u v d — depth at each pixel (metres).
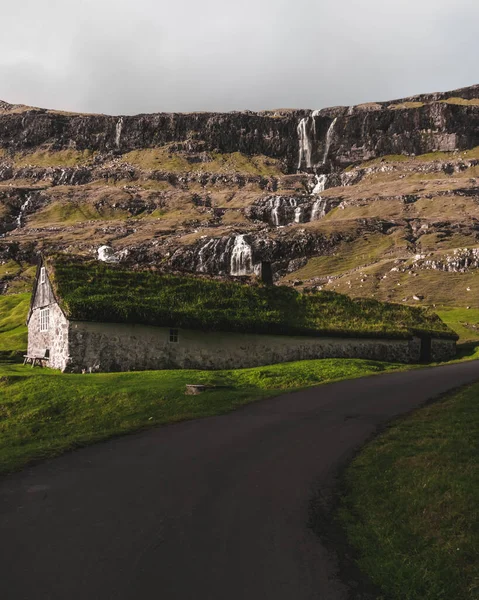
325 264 116.75
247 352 31.08
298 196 181.88
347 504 8.98
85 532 7.73
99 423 18.73
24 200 188.88
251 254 123.88
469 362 34.41
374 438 13.41
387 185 192.50
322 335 33.03
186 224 156.62
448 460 10.32
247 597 5.95
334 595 6.03
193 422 16.48
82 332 27.30
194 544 7.32
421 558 6.81
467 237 124.06
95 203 187.88
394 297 83.44
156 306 29.08
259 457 12.06
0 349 40.66
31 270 120.88
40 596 5.91
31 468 11.48
